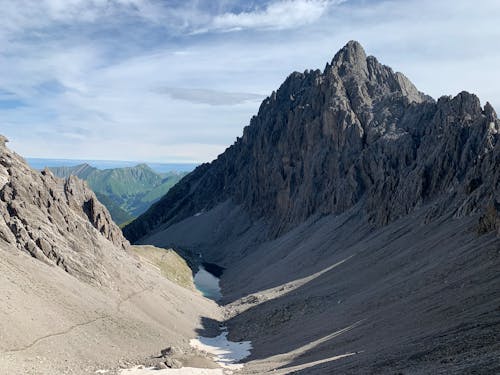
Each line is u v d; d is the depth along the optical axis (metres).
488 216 83.19
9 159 99.19
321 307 97.00
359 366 47.25
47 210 96.69
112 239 133.88
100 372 62.06
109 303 85.62
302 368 58.34
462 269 72.50
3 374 50.62
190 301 117.19
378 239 128.62
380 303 78.56
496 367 32.31
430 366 38.94
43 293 73.12
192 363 71.38
